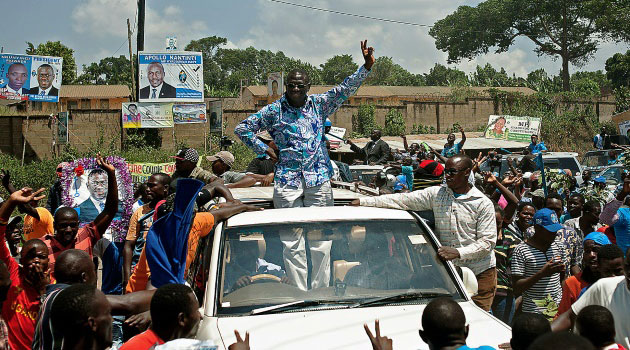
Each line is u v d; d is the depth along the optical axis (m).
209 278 4.54
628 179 8.61
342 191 7.23
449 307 3.26
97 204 7.95
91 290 3.22
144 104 28.30
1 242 4.80
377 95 62.53
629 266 4.04
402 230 5.01
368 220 5.04
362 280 4.66
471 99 38.22
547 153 18.55
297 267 4.72
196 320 3.35
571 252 6.75
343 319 4.25
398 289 4.63
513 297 7.20
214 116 29.69
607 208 7.94
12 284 4.66
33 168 24.28
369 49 5.80
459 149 16.34
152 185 6.29
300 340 3.98
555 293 6.21
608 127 38.94
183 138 29.39
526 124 31.25
